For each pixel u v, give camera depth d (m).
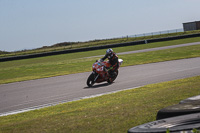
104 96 10.70
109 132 5.81
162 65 20.42
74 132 6.03
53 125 6.77
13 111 9.97
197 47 33.88
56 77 19.11
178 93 9.12
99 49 56.31
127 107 7.92
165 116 5.09
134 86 12.98
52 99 11.59
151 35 79.12
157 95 9.24
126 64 23.52
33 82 17.56
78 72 21.00
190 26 86.19
